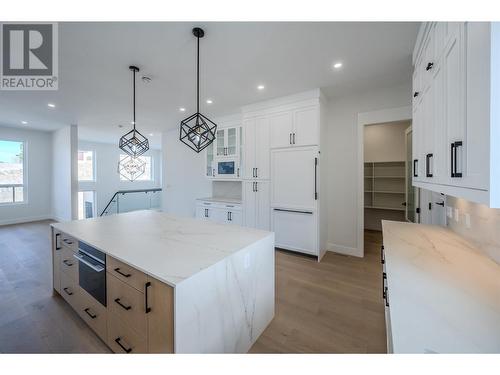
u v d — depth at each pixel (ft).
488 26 2.37
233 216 14.37
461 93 3.14
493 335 2.44
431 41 4.81
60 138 19.58
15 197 19.81
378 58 7.97
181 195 19.63
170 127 18.86
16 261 11.07
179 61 8.13
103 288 5.35
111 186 27.61
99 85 10.14
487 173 2.38
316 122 10.97
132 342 4.59
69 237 6.77
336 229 12.43
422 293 3.28
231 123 15.25
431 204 8.84
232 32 6.51
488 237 4.66
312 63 8.33
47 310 7.10
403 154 16.67
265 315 6.28
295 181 11.72
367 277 9.48
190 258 4.65
